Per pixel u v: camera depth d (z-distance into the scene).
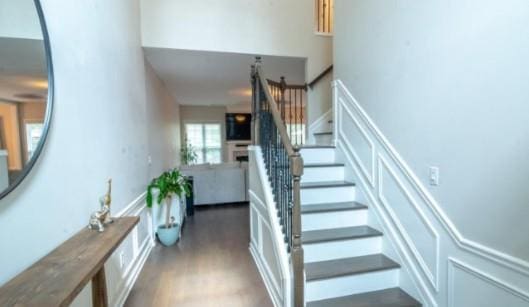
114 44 2.54
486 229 1.54
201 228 4.41
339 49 3.11
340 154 3.14
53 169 1.46
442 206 1.83
